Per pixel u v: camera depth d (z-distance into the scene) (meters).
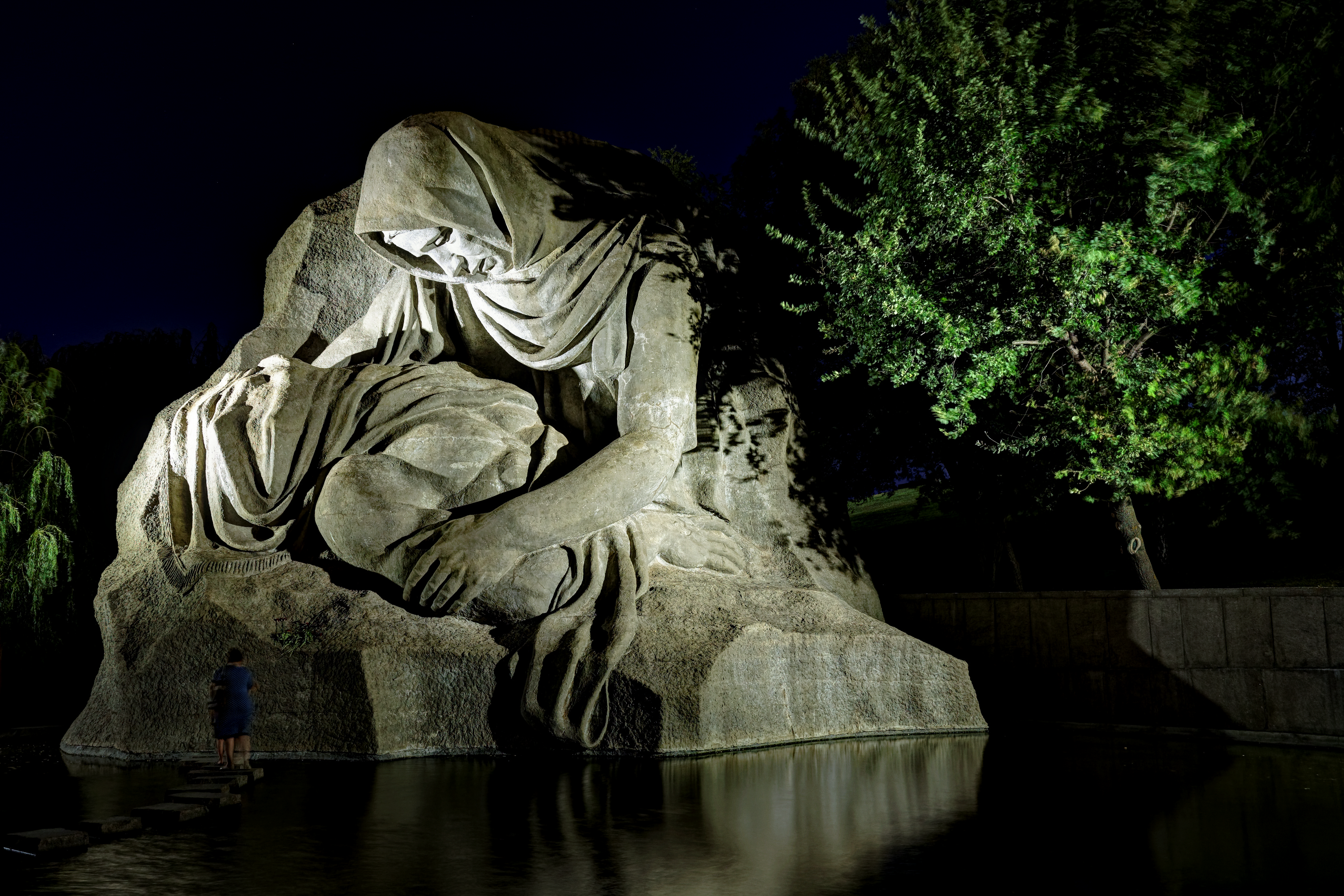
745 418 14.95
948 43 13.73
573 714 11.45
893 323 13.18
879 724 13.34
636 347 13.50
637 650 11.84
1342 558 16.02
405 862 6.34
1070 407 13.13
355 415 13.38
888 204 13.48
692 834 7.10
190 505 13.73
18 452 18.36
